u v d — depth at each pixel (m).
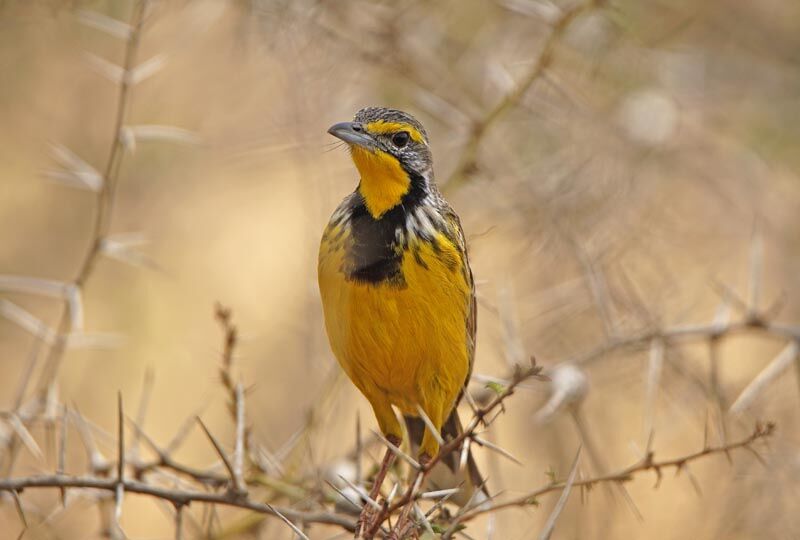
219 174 14.06
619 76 12.37
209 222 14.77
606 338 10.17
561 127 12.00
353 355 8.16
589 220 11.78
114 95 13.88
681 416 12.04
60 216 14.43
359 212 8.23
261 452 8.48
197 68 13.34
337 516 7.54
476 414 6.07
